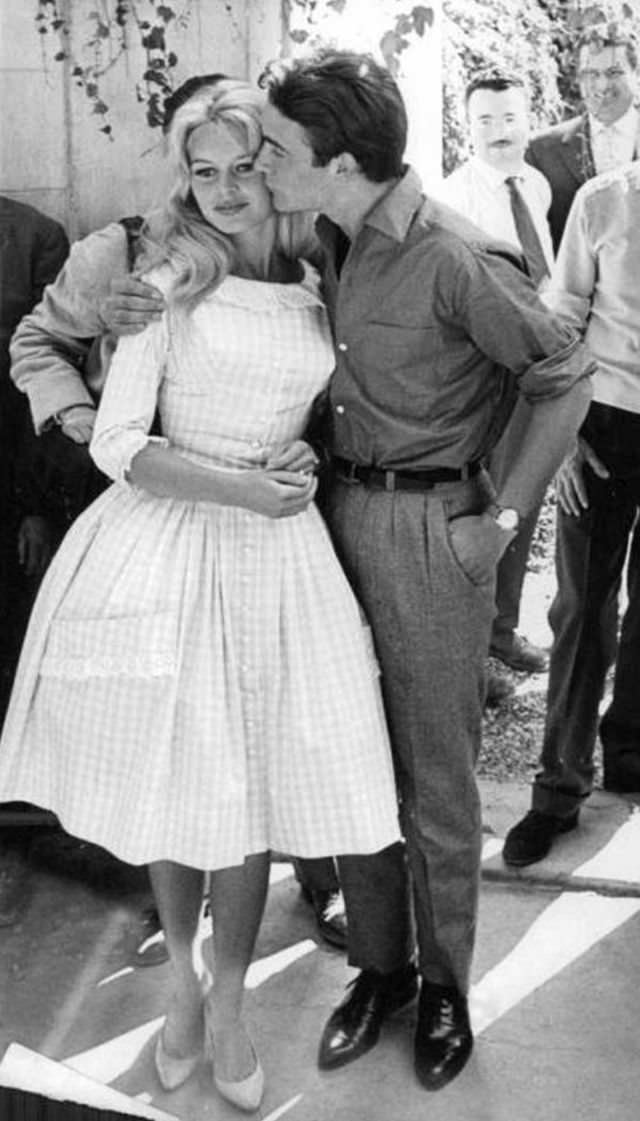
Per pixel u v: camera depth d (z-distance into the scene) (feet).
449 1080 8.52
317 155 7.48
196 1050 8.77
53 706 8.19
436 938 8.55
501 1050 8.75
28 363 8.67
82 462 10.52
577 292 9.54
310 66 7.45
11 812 10.93
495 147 9.73
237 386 7.79
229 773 7.86
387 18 9.61
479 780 10.96
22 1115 8.82
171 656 7.77
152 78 9.86
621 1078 8.50
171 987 9.52
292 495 7.70
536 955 9.53
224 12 9.71
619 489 9.78
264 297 7.85
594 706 10.16
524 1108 8.33
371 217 7.61
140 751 7.87
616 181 9.30
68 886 10.53
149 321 7.68
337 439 8.14
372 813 7.99
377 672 8.21
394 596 8.01
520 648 10.75
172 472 7.72
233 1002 8.53
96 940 10.06
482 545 7.95
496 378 8.02
